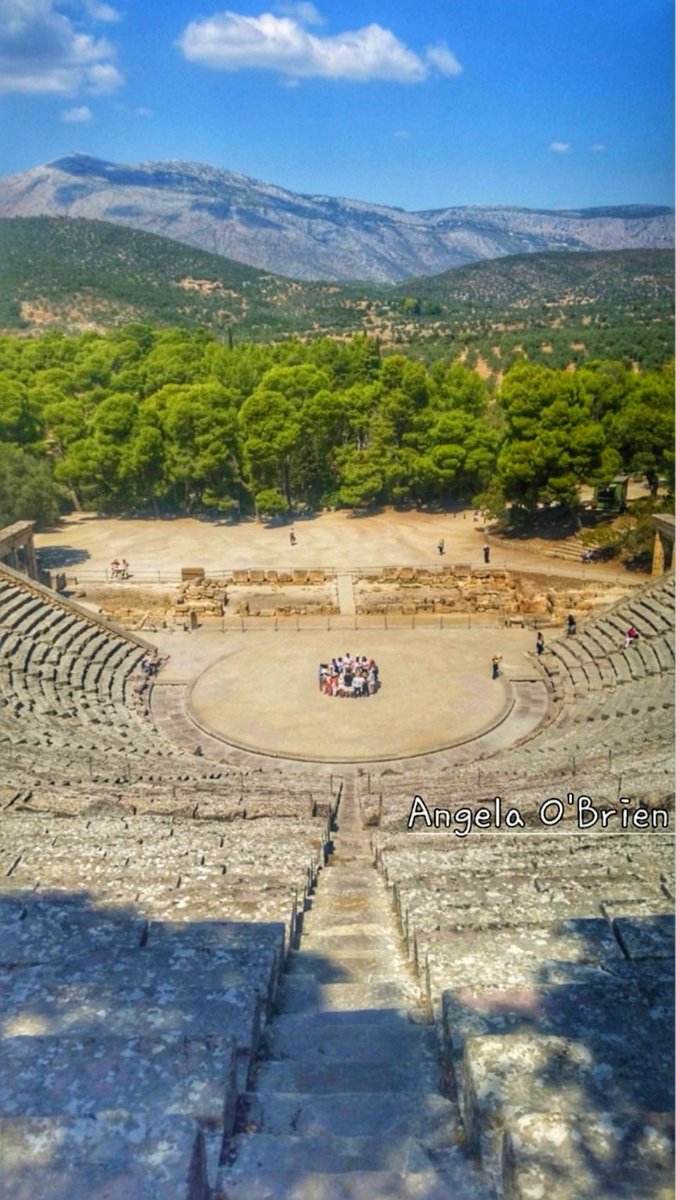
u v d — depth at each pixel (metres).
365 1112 5.38
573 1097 4.55
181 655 39.00
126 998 6.57
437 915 9.79
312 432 67.12
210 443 64.44
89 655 37.03
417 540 59.72
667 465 56.50
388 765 28.30
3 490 59.41
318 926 11.51
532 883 11.07
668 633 35.47
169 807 19.03
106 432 65.88
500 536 59.38
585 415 55.50
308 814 19.67
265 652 38.88
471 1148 4.73
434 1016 7.20
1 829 15.58
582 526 58.81
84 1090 4.78
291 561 55.19
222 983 7.26
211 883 11.66
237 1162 4.66
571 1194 3.66
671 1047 5.00
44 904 9.62
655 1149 3.87
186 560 56.06
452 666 36.78
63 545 60.41
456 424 65.06
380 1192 4.42
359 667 34.38
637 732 26.59
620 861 12.50
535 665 36.97
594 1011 5.80
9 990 6.62
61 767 23.56
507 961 7.71
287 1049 6.75
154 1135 4.04
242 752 29.47
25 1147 3.98
